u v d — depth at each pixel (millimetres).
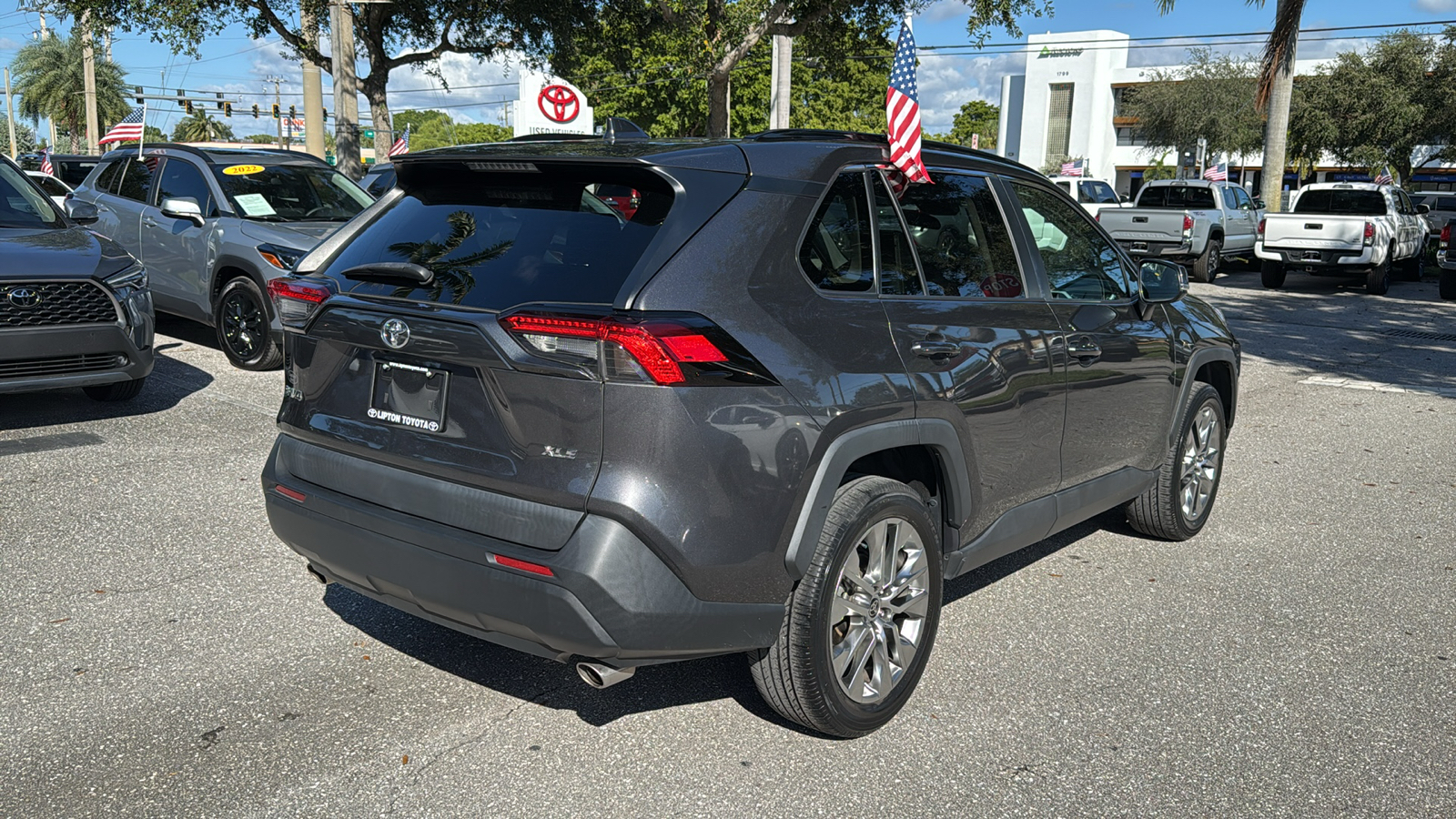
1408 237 20219
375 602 4309
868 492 3191
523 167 3162
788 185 3158
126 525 5098
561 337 2727
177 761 3127
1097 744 3346
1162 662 3951
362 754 3182
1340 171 56469
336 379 3262
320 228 9273
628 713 3467
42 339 6434
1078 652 4031
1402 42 34719
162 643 3891
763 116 44906
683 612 2816
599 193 3074
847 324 3158
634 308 2744
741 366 2830
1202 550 5266
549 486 2777
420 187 3475
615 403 2707
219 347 9867
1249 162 58250
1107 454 4461
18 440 6539
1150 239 20141
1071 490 4293
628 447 2717
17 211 7398
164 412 7355
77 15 20625
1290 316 15148
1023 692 3691
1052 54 69938
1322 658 4023
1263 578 4875
